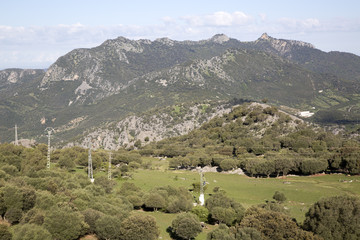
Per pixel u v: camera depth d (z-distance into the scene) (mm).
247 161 168000
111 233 70500
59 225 66250
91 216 73875
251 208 85125
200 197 107500
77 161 168250
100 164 168750
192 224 77000
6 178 97438
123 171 158625
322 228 72750
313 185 137125
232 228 74438
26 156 147750
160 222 90312
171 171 178250
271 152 184625
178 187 122625
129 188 114875
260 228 71875
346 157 155750
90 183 113625
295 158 160375
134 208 105750
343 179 144625
